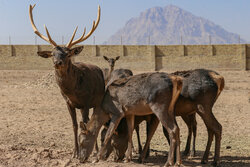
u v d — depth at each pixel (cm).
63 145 1838
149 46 8381
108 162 1404
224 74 7506
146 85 1357
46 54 1516
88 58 8500
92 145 1418
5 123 2423
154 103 1341
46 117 2686
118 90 1410
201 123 2523
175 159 1435
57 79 1491
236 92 4488
